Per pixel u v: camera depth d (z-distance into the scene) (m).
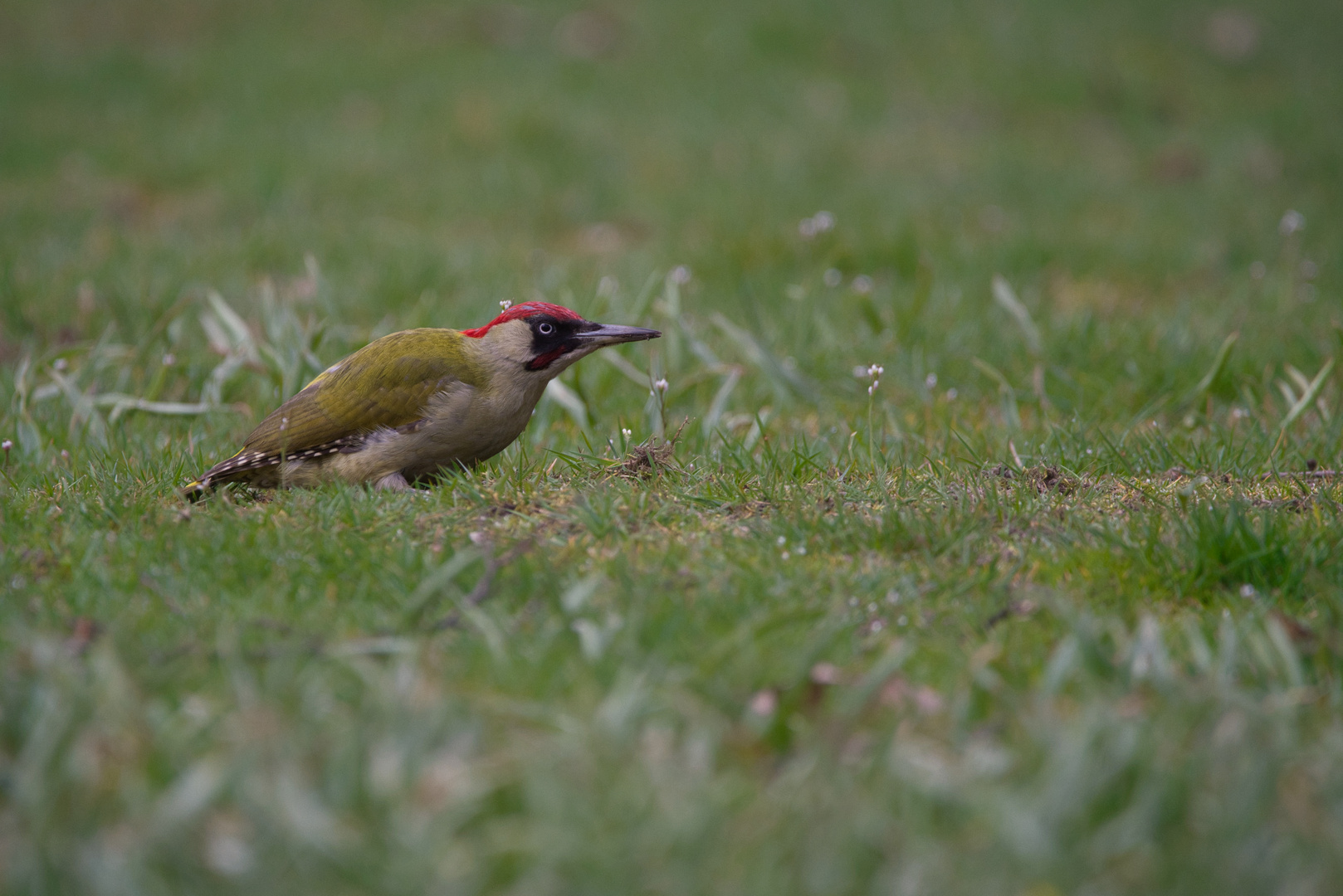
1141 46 35.44
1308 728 5.91
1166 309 16.53
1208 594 7.84
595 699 6.00
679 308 14.48
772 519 8.80
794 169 24.73
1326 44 37.06
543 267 18.28
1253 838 5.03
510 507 9.02
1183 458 10.38
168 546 8.21
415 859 4.87
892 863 4.92
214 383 12.40
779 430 12.07
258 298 16.20
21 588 7.59
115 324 14.91
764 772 5.62
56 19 34.28
